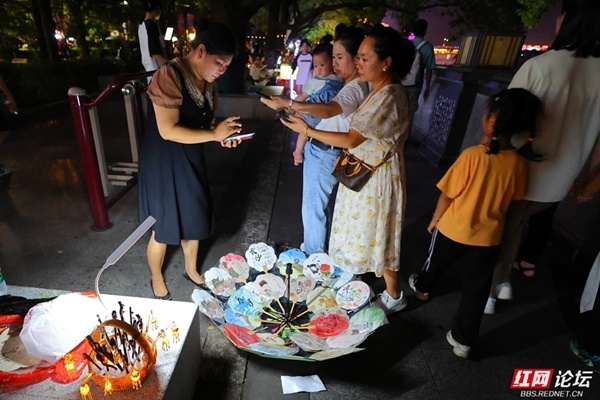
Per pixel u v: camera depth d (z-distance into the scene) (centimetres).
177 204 223
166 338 161
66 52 1722
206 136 198
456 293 279
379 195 210
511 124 184
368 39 188
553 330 248
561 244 339
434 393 199
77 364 146
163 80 188
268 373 205
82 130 302
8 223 341
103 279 271
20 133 636
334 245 237
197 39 193
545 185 229
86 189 418
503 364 219
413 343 231
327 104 217
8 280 264
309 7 2073
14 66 834
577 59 206
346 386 200
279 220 373
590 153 237
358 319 213
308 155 262
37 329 141
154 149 213
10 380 138
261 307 231
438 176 511
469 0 1348
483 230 200
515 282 294
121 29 1602
